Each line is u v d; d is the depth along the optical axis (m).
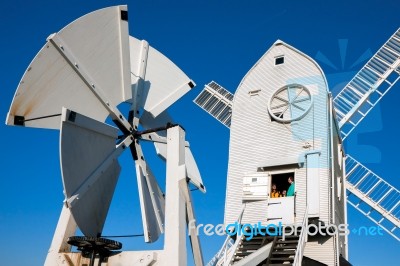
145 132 12.65
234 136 19.97
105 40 11.54
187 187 11.23
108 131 11.52
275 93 19.77
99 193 11.37
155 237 12.59
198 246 11.42
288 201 17.64
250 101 20.31
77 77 11.11
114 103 12.23
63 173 9.95
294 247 16.42
